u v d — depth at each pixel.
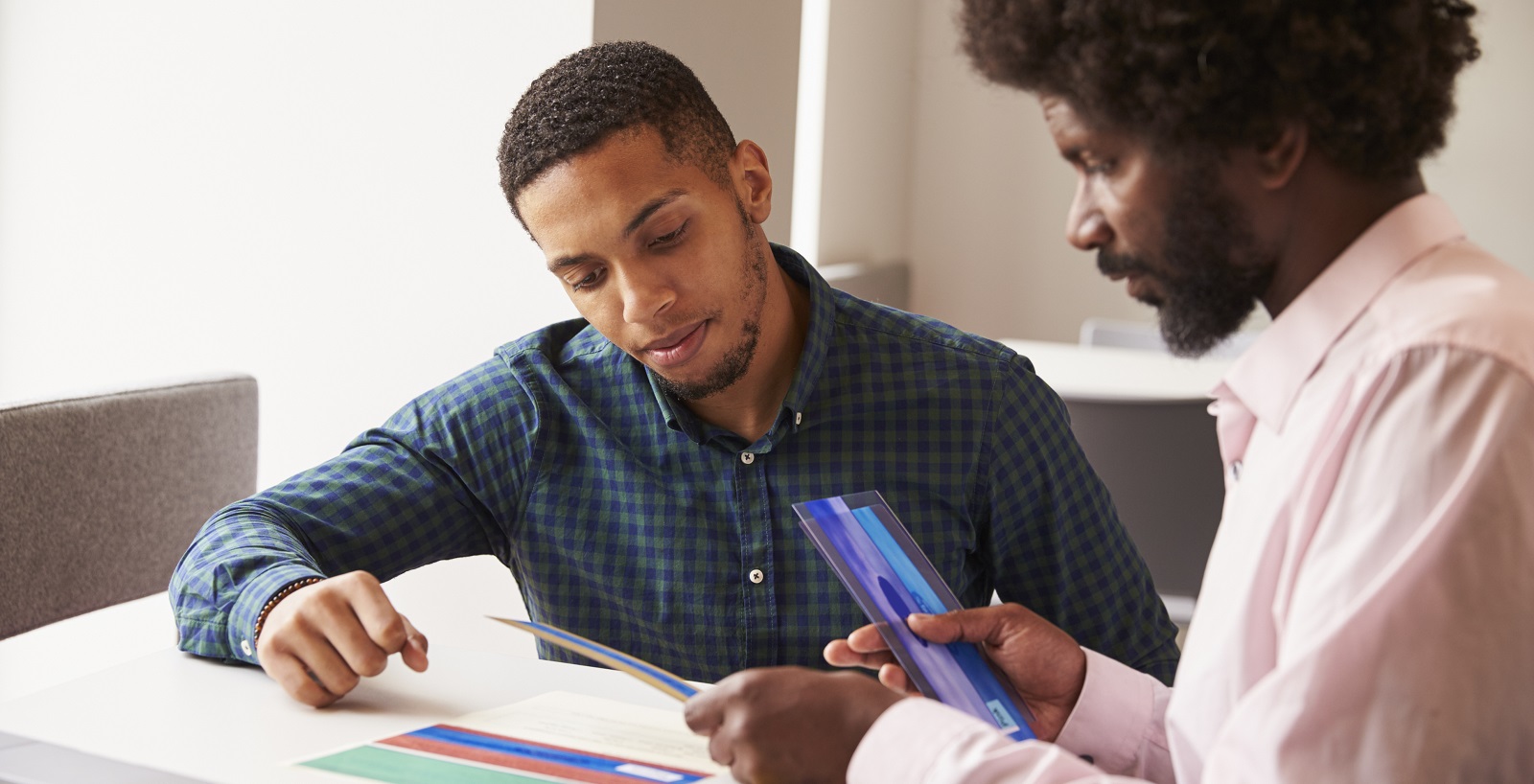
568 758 0.94
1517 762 0.66
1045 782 0.72
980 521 1.36
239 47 2.13
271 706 1.05
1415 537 0.66
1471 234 4.70
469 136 2.00
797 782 0.81
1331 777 0.66
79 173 2.25
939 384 1.34
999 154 5.09
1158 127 0.74
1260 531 0.75
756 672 0.84
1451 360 0.68
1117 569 1.39
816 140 4.18
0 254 2.31
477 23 1.98
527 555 1.40
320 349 2.13
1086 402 2.27
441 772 0.91
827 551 1.04
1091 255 5.04
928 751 0.76
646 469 1.36
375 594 1.08
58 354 2.30
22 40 2.26
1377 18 0.73
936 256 5.22
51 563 1.65
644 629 1.36
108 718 1.01
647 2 2.02
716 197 1.21
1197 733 0.78
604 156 1.16
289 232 2.13
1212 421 2.22
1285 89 0.72
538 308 1.98
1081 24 0.76
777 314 1.31
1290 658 0.68
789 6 2.50
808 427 1.33
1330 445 0.71
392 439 1.41
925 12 5.09
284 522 1.29
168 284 2.21
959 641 1.02
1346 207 0.76
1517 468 0.65
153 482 1.80
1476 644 0.65
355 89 2.07
